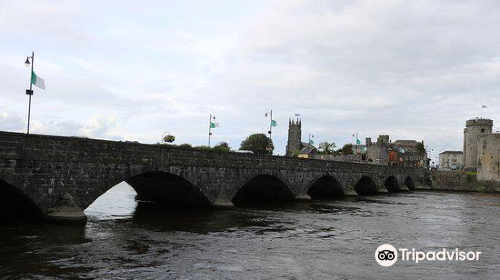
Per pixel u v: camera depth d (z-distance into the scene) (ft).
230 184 137.69
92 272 61.26
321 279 63.05
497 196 295.28
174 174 116.26
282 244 86.89
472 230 117.39
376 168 278.46
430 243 94.99
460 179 373.20
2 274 58.39
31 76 96.73
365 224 119.96
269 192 185.98
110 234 88.38
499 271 71.82
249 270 66.18
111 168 98.17
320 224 115.85
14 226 88.84
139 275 61.11
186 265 67.51
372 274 67.05
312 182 192.24
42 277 57.93
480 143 382.22
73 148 90.07
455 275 68.59
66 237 81.51
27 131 94.89
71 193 89.86
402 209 169.37
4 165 78.33
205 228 101.96
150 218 114.52
